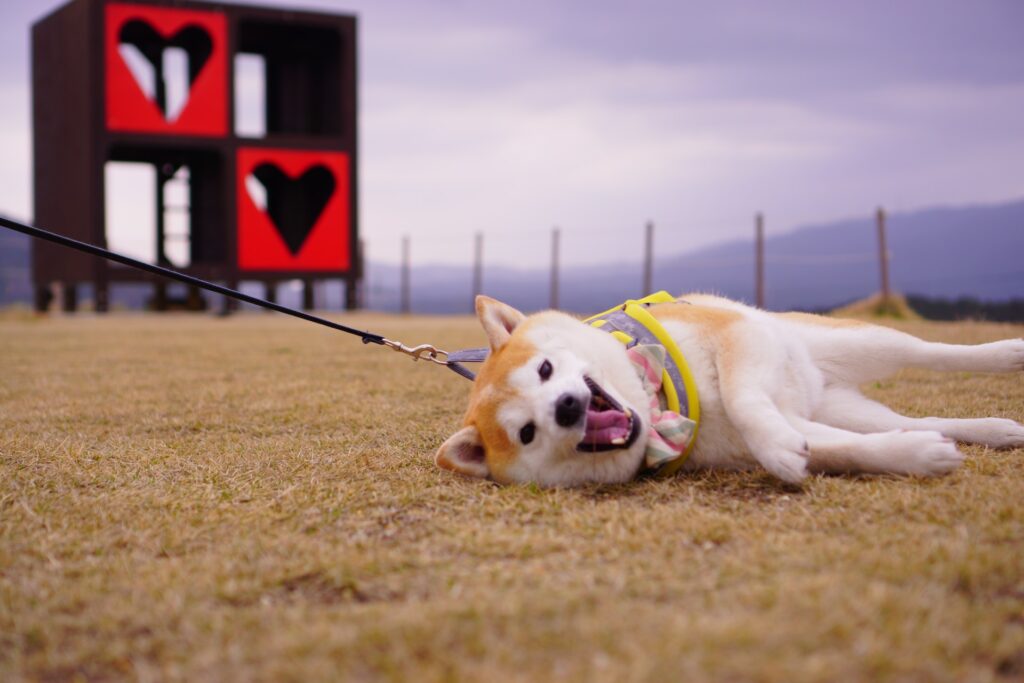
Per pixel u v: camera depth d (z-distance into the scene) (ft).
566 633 4.76
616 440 8.43
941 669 4.17
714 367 9.16
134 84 64.34
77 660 4.93
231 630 5.11
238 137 66.39
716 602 5.17
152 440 11.86
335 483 8.91
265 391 16.71
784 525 6.91
